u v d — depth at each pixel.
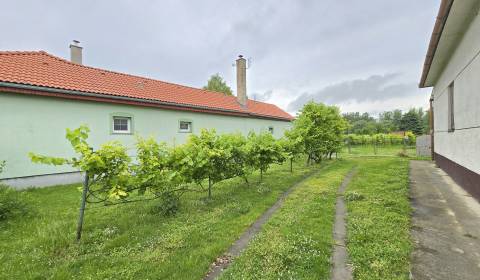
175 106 11.69
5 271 2.71
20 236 3.63
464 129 5.94
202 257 3.00
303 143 10.17
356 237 3.35
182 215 4.48
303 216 4.29
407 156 15.29
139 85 11.94
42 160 3.23
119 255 3.05
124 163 3.76
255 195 5.91
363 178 7.70
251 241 3.44
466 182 5.87
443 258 2.83
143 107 10.47
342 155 17.16
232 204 5.14
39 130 7.44
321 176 8.45
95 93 8.61
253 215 4.49
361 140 28.95
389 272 2.56
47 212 4.77
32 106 7.30
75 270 2.75
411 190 6.05
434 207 4.68
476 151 5.11
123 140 9.73
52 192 6.65
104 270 2.72
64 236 3.54
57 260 2.94
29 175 7.21
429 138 15.41
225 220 4.24
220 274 2.64
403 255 2.86
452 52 7.02
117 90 10.03
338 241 3.38
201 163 4.81
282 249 3.07
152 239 3.51
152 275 2.62
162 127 11.28
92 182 3.64
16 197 4.84
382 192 5.74
